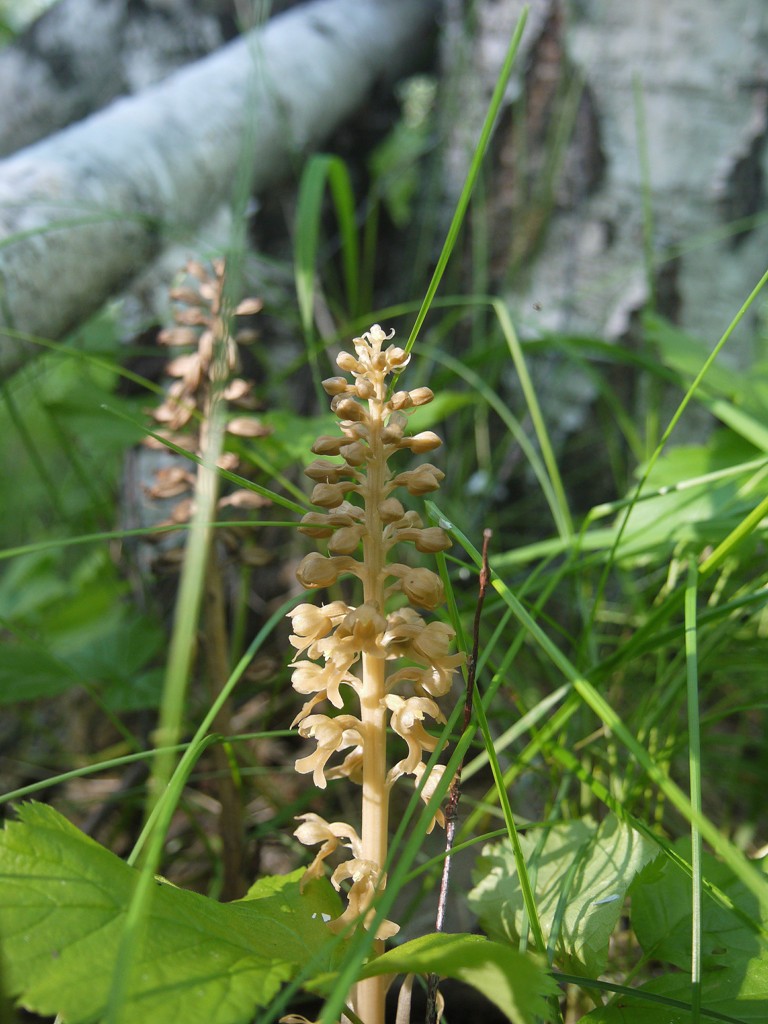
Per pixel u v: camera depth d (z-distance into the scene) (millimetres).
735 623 486
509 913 361
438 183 870
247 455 487
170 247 704
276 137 784
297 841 505
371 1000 310
